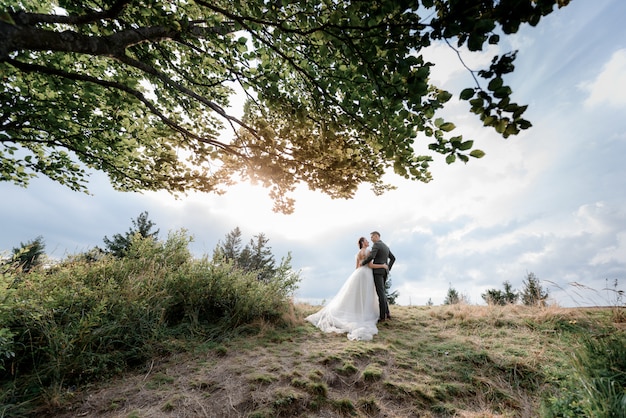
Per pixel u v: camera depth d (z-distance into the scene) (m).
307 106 3.06
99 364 3.45
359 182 3.23
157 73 2.44
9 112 3.84
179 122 4.86
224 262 6.38
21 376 3.20
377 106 1.94
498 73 1.29
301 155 2.92
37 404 2.93
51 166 5.19
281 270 6.81
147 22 2.72
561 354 3.93
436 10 1.44
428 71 1.55
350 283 6.27
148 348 4.00
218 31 3.16
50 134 4.36
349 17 1.63
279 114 3.09
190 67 4.06
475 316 5.99
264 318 5.77
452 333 5.27
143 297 4.63
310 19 1.99
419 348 4.61
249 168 3.21
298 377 3.46
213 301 5.54
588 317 5.00
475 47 1.29
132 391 3.19
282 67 3.30
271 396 3.08
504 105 1.33
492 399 3.32
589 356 2.92
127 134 4.65
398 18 1.53
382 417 2.99
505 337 4.91
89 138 4.61
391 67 1.66
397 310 7.23
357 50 1.71
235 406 2.94
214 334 4.84
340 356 4.04
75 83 3.55
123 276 4.94
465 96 1.38
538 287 6.21
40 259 4.93
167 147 4.36
